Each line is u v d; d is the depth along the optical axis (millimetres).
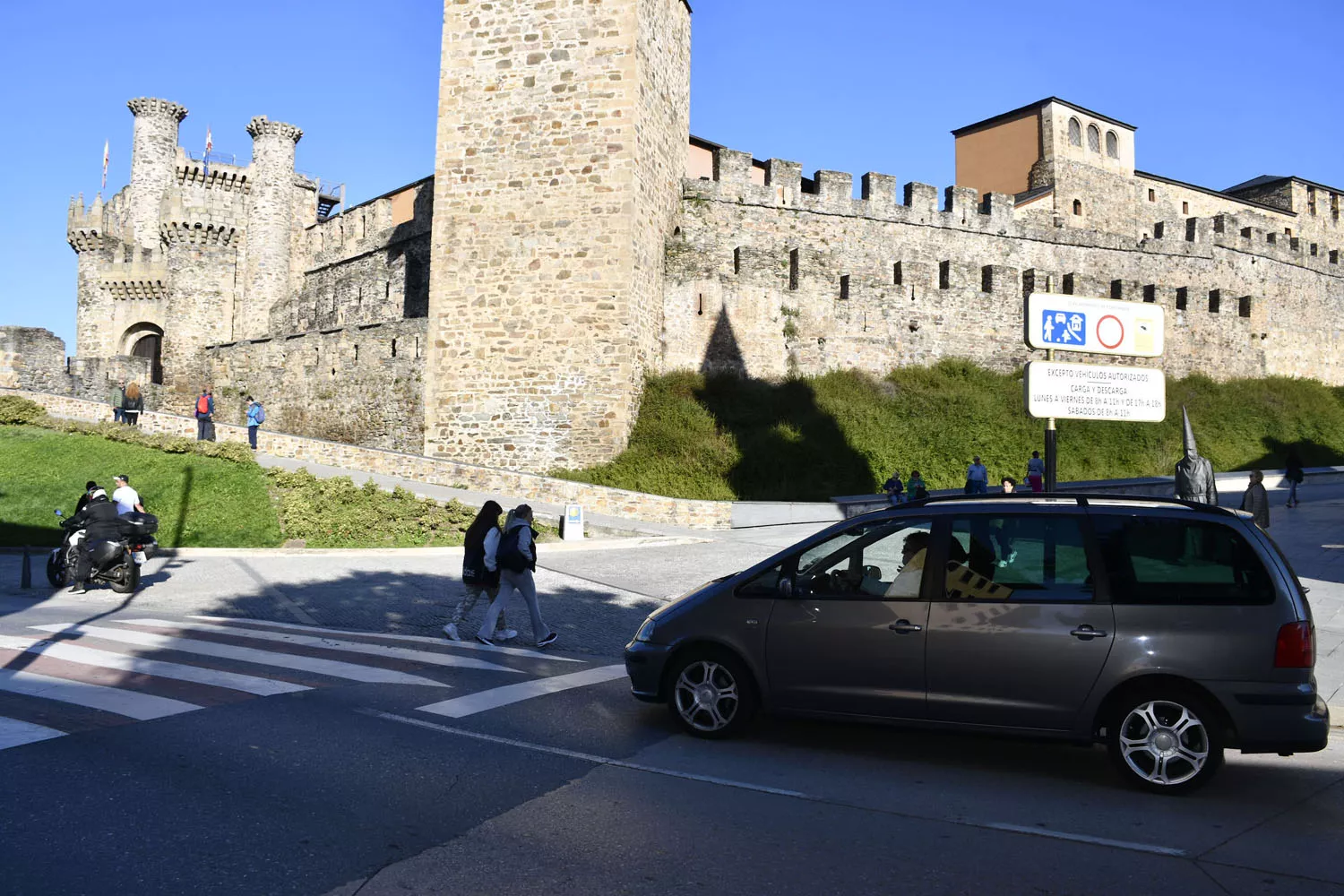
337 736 6250
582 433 24156
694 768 5926
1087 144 46281
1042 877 4332
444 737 6363
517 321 24656
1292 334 43531
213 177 46781
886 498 22734
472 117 25188
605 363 24203
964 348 33469
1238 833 4980
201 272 45781
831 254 32250
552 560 16109
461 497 21531
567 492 21781
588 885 4113
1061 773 6051
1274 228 48156
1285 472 28109
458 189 25219
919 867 4414
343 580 13734
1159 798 5555
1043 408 9977
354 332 30203
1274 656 5477
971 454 27328
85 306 49000
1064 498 6281
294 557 15961
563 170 24562
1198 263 40562
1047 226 37062
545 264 24562
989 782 5824
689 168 32312
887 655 6113
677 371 27516
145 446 24125
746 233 30859
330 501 19500
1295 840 4883
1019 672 5836
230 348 36219
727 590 6719
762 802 5305
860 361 31250
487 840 4613
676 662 6762
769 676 6430
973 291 33812
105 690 7219
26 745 5789
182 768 5484
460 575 14234
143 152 49281
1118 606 5766
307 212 48469
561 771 5754
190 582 13680
